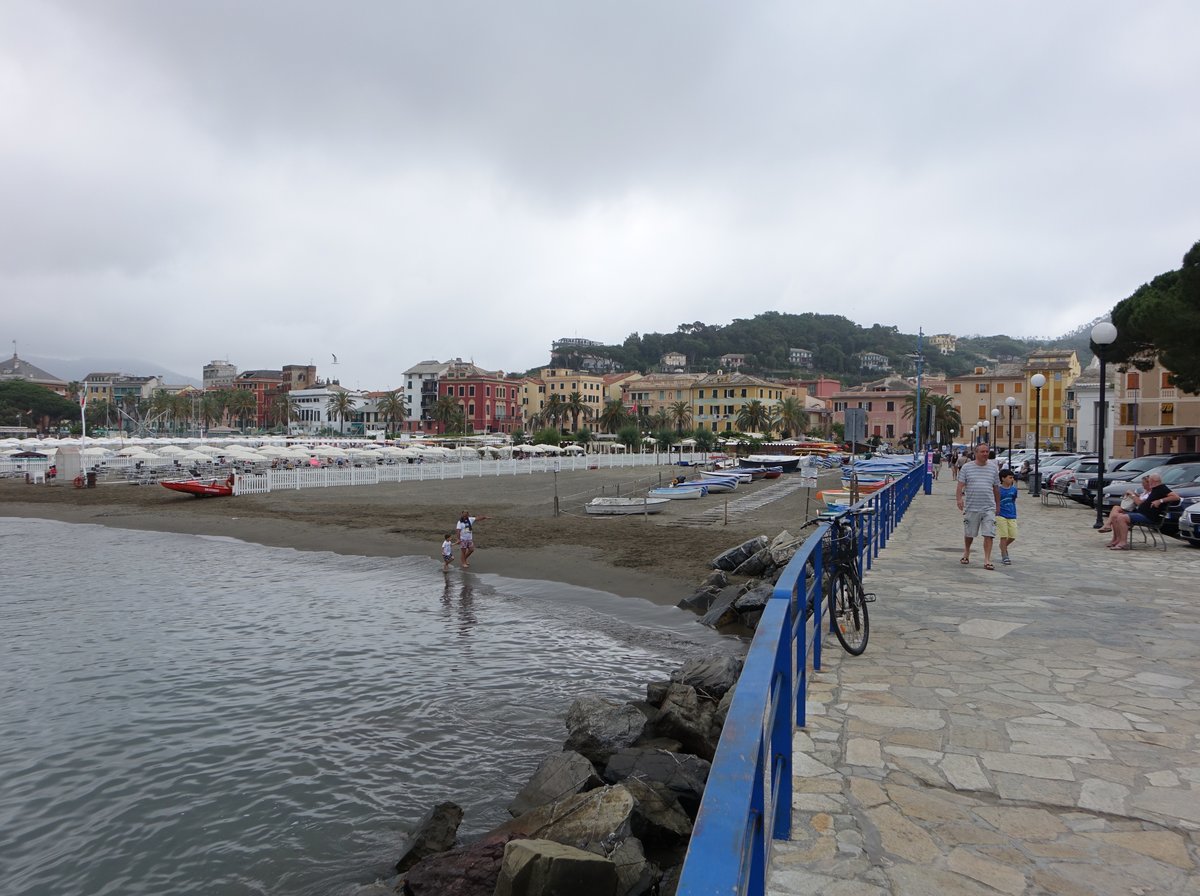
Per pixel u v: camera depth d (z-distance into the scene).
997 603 9.35
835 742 4.95
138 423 170.00
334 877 6.89
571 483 54.47
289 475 48.38
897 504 18.81
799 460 68.75
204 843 7.48
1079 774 4.46
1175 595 9.86
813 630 6.32
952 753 4.77
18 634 15.10
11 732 10.16
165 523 34.91
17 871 7.12
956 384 108.88
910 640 7.55
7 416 141.88
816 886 3.32
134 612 17.06
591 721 8.91
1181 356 27.20
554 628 15.39
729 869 1.43
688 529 28.62
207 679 12.27
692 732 8.55
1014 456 50.34
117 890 6.82
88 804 8.26
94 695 11.57
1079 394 67.69
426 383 153.00
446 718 10.48
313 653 13.70
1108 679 6.29
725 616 15.62
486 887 5.83
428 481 55.94
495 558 23.53
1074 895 3.25
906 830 3.82
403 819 7.83
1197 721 5.32
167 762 9.24
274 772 8.94
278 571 22.41
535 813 6.69
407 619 16.27
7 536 31.53
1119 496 21.06
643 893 5.64
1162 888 3.30
